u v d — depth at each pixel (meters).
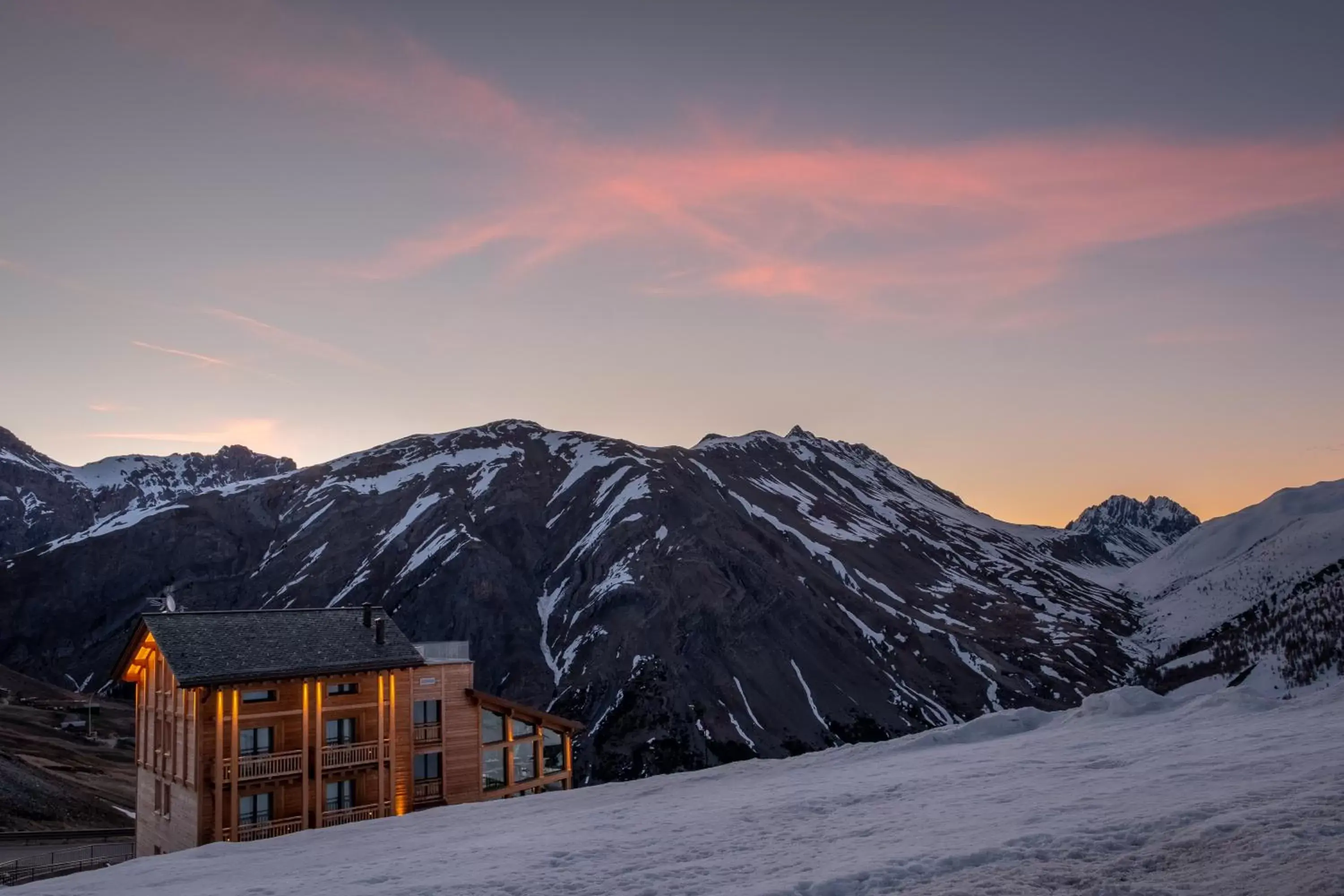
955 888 10.83
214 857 25.41
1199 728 26.88
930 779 22.70
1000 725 35.47
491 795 53.97
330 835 28.78
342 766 46.06
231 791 42.03
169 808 44.75
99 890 20.55
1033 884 10.70
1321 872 9.19
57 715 109.88
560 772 57.38
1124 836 12.60
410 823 29.95
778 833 17.44
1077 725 33.34
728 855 15.77
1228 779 16.30
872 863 12.82
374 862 20.55
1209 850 11.06
